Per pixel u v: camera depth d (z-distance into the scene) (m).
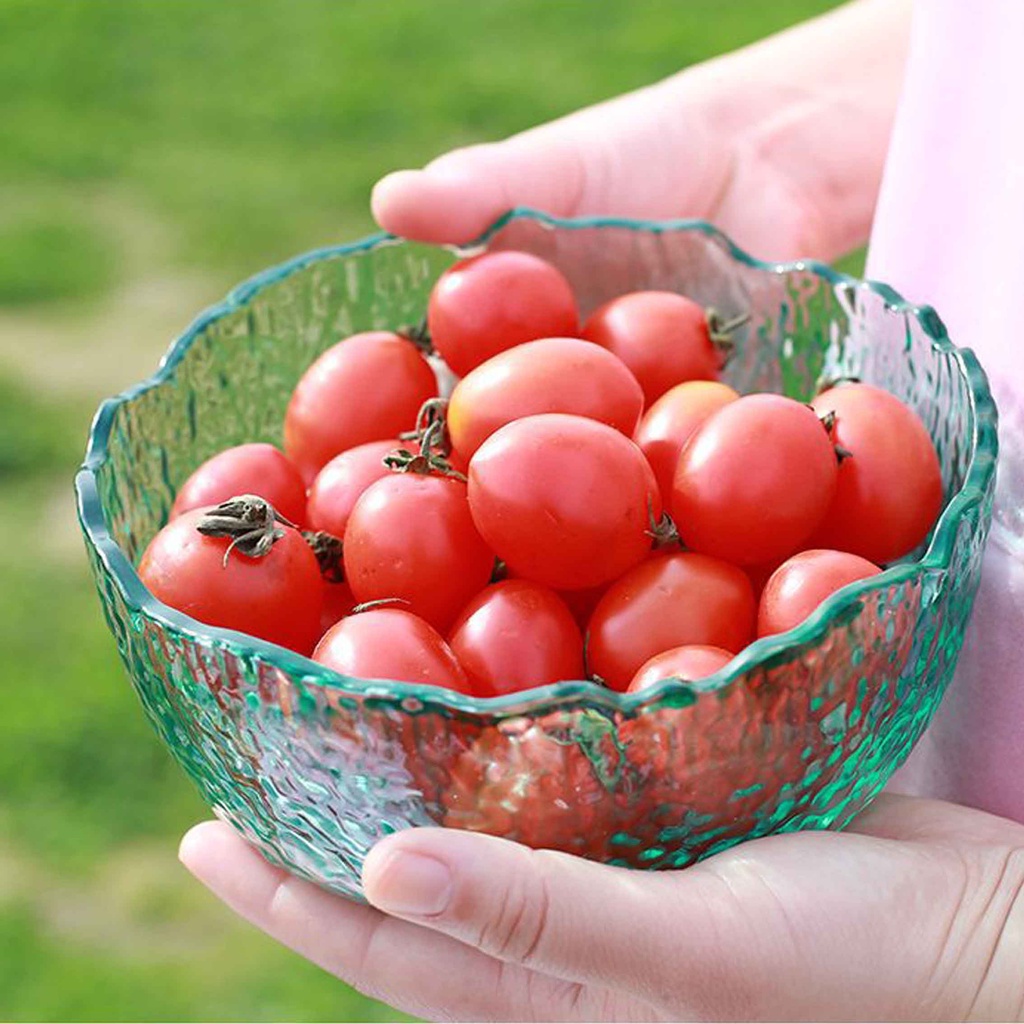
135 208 1.46
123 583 0.42
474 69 1.65
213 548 0.45
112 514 0.48
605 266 0.56
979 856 0.45
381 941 0.48
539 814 0.41
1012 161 0.48
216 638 0.40
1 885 0.93
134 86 1.65
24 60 1.69
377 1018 0.88
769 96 0.62
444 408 0.48
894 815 0.48
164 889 0.92
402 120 1.59
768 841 0.44
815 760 0.42
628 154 0.59
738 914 0.42
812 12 1.70
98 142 1.56
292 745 0.41
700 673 0.42
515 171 0.57
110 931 0.90
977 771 0.51
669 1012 0.43
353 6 1.76
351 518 0.46
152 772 0.99
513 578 0.47
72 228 1.43
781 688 0.40
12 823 0.96
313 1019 0.87
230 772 0.43
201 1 1.78
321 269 0.55
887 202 0.53
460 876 0.40
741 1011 0.43
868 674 0.41
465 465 0.48
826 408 0.49
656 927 0.41
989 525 0.46
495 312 0.51
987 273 0.49
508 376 0.47
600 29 1.70
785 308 0.55
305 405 0.51
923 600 0.42
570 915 0.41
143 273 1.38
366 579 0.46
